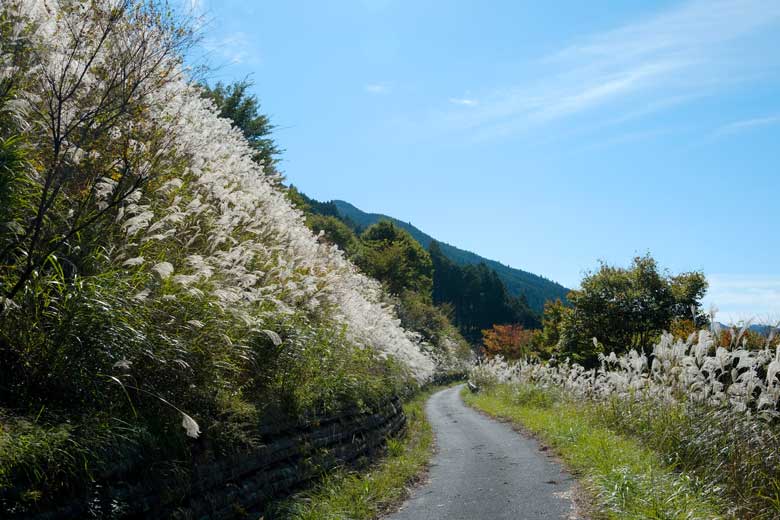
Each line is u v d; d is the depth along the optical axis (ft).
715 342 31.55
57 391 15.62
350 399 34.50
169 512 16.08
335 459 28.55
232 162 36.99
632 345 98.02
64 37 20.84
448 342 174.29
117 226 20.49
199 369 19.54
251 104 72.18
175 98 25.96
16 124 18.16
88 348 15.83
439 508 24.08
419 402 85.81
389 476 29.32
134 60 20.88
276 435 24.29
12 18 19.89
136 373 17.34
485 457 36.96
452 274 440.45
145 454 16.12
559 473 29.89
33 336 15.67
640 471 24.97
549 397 65.10
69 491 13.41
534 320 460.14
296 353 26.71
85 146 20.56
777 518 20.88
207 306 20.43
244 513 19.31
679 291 100.89
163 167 24.68
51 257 16.17
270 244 34.96
